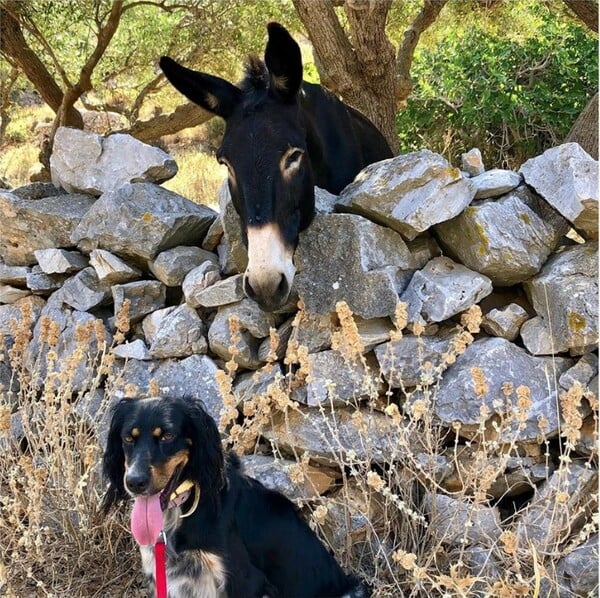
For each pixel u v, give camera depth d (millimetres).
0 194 2537
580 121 3199
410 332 2031
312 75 5621
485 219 1966
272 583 1797
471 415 1911
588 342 1866
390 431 2014
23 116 7828
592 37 5488
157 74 5273
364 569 1975
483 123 5434
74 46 5047
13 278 2564
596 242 1977
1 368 2504
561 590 1818
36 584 1981
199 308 2266
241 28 4680
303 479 1892
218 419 2139
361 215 2088
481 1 4945
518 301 2090
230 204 2170
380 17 3342
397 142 3730
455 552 1843
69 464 2000
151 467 1544
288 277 1880
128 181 2510
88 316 2395
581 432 1945
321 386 2049
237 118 2010
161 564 1632
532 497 1973
